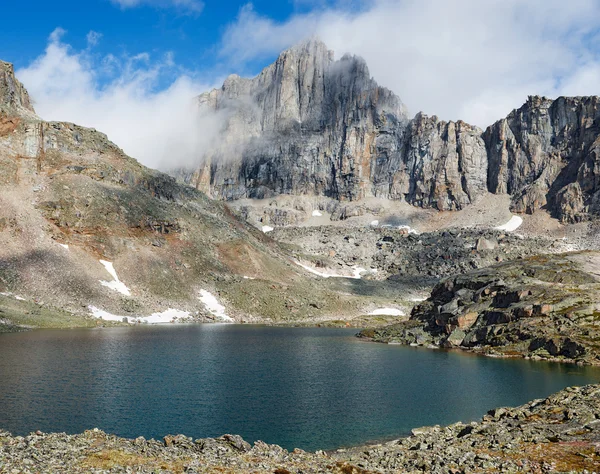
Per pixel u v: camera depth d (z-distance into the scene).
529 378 83.31
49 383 72.81
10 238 189.12
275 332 177.25
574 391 55.50
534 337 112.62
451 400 67.94
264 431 53.38
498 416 51.75
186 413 59.34
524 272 154.12
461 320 136.62
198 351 114.12
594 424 43.56
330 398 68.88
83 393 67.38
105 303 185.38
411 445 45.50
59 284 181.88
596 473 31.95
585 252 174.50
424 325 153.50
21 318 147.62
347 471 36.50
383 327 169.25
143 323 182.12
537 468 33.84
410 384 78.81
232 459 38.16
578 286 134.88
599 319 111.19
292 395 70.38
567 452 36.91
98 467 33.28
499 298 137.12
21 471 30.95
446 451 40.47
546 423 46.22
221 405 63.62
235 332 169.75
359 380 82.31
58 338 126.12
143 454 37.50
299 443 49.53
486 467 34.97
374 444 49.06
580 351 100.88
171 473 33.19
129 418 56.47
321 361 104.25
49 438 39.44
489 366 97.19
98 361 93.44
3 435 39.56
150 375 81.81
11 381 73.56
